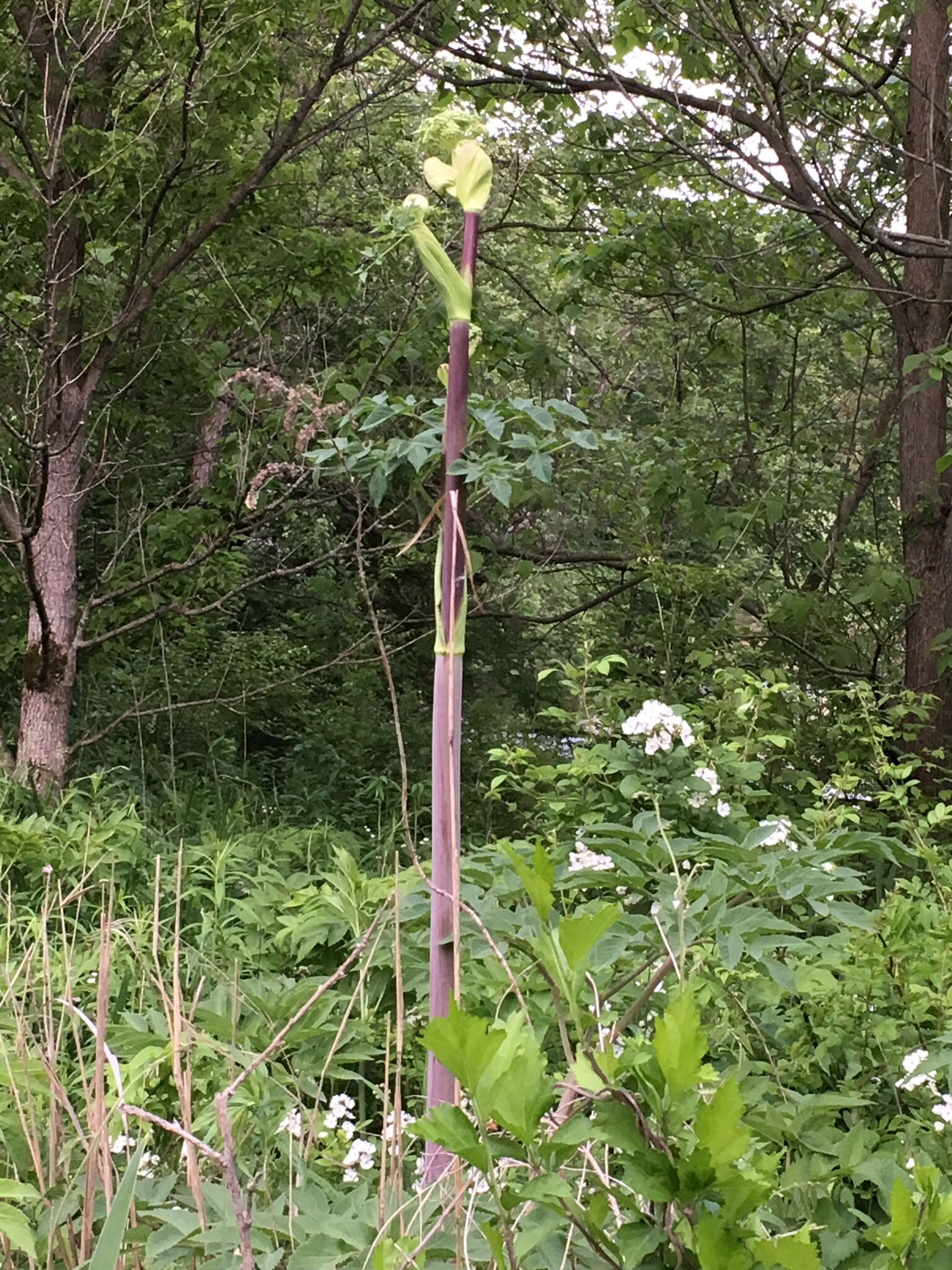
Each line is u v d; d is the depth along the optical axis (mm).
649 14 6027
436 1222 1393
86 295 6422
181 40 6113
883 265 7309
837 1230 1464
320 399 1762
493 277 10172
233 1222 1550
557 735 8391
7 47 6145
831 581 6996
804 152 5762
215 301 7062
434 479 4578
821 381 9641
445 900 1468
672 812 3240
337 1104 2123
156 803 6727
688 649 6113
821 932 3148
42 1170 1755
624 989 2246
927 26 6516
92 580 8484
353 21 5922
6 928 3207
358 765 8547
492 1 6281
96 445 7465
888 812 4719
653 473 6676
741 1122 1619
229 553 7965
